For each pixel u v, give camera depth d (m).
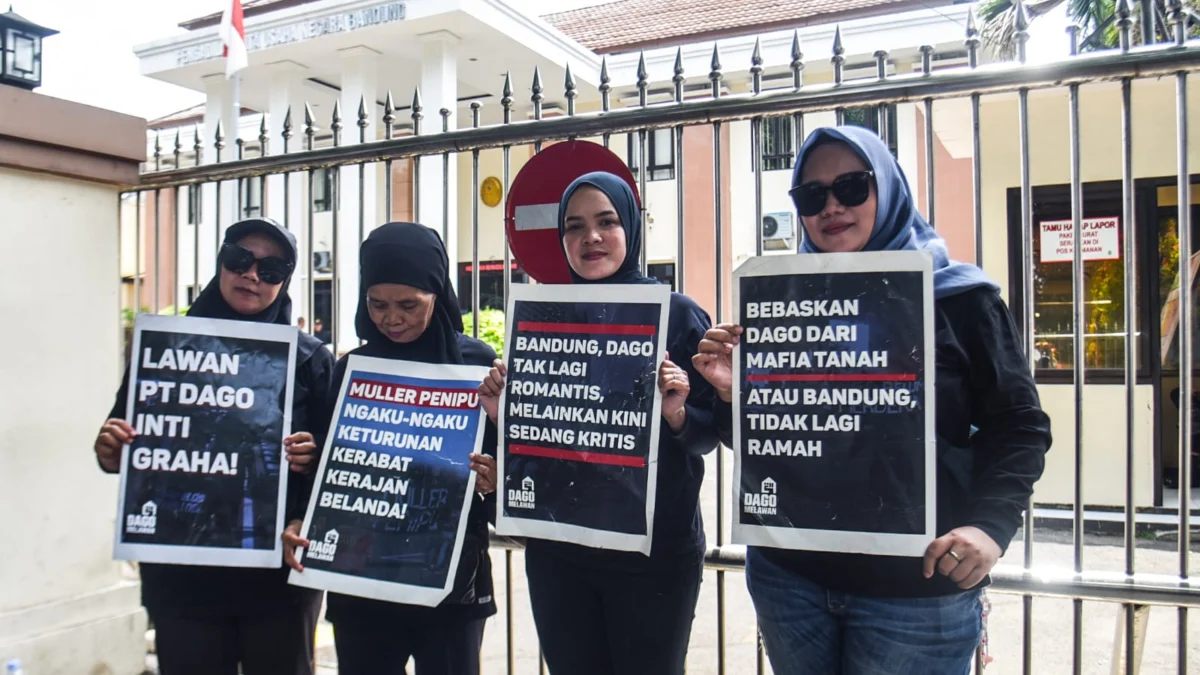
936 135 6.88
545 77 13.09
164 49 13.59
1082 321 2.59
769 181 11.45
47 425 3.53
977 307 1.87
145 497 2.43
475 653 2.37
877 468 1.87
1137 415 6.34
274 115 13.59
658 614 2.16
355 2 11.59
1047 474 6.57
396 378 2.47
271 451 2.48
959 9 10.01
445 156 3.37
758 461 1.97
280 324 2.63
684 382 2.10
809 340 1.95
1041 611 4.66
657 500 2.18
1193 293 6.49
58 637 3.47
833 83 2.79
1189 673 3.80
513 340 2.30
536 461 2.24
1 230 3.37
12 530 3.41
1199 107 6.07
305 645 2.52
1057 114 6.41
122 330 3.93
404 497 2.37
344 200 10.66
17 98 3.30
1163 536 5.96
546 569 2.26
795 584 1.99
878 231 2.00
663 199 12.69
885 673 1.85
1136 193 6.29
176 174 3.97
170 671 2.43
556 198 3.14
